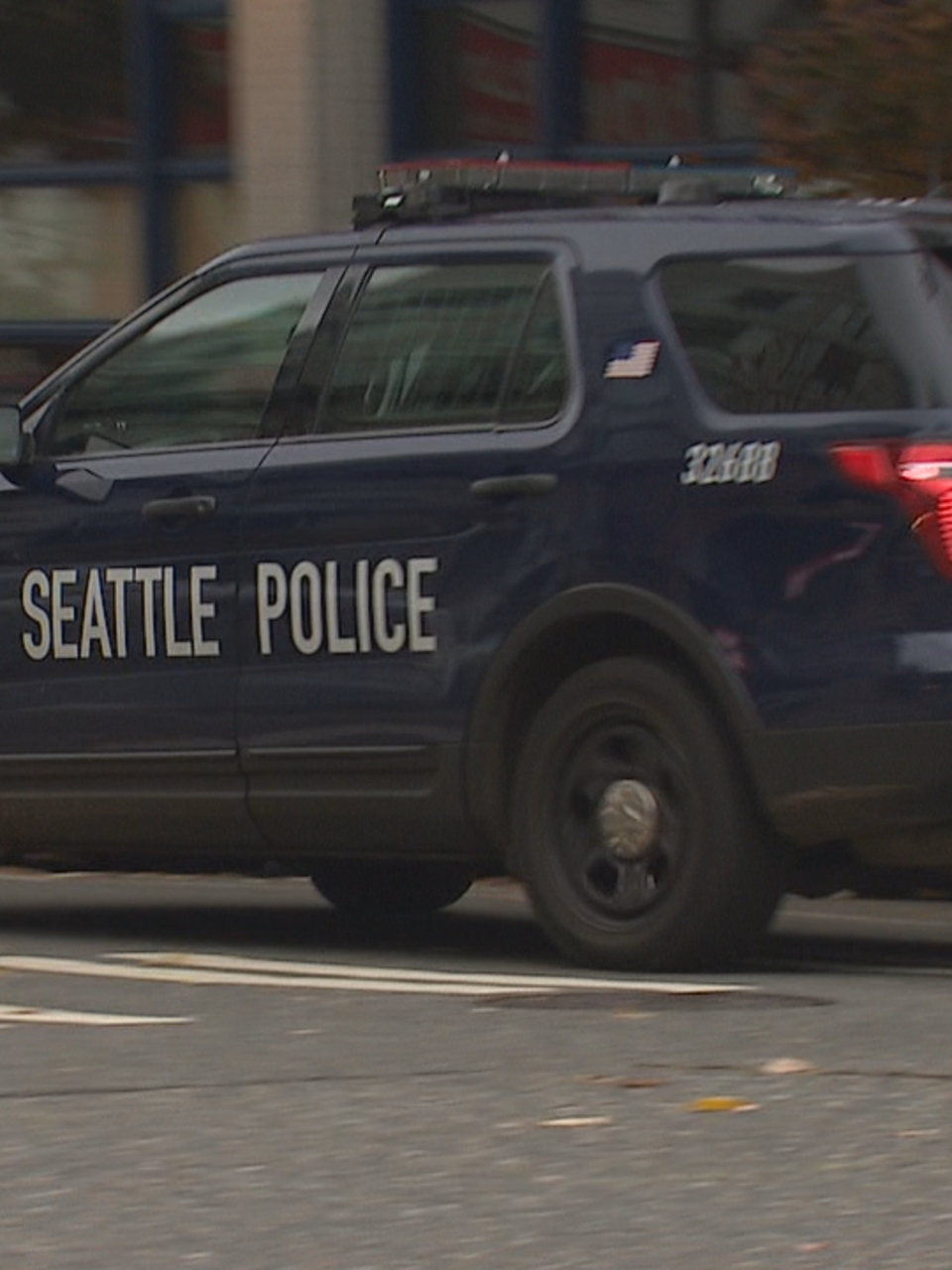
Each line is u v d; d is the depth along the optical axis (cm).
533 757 1580
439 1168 1018
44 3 3070
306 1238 927
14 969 1557
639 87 2830
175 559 1688
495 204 1714
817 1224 932
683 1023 1330
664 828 1535
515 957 1670
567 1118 1098
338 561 1630
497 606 1578
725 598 1508
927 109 2106
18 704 1752
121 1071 1216
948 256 1528
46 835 1772
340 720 1631
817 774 1488
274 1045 1279
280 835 1675
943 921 1941
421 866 1908
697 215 1575
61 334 3080
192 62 3020
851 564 1482
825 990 1454
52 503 1736
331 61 2862
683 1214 948
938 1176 995
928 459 1466
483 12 2878
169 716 1692
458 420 1611
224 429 1695
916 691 1463
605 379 1562
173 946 1745
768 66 2178
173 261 3038
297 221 2870
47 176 3080
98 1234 937
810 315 1522
